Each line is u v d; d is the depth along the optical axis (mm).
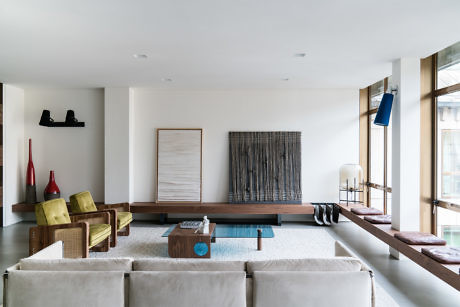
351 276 2104
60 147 6672
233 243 5066
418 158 4277
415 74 4289
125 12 2896
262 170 6570
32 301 2080
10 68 4934
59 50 4020
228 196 6590
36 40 3641
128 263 2213
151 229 5984
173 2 2699
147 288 2074
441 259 3100
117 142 6387
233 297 2074
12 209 6281
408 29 3309
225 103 6648
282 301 2076
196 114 6656
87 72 5191
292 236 5477
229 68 4922
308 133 6609
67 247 4000
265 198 6527
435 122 4328
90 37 3549
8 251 4668
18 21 3098
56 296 2078
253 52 4109
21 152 6586
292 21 3107
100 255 4488
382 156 5926
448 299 3145
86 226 4023
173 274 2098
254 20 3082
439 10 2848
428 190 4379
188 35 3496
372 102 6355
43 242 3994
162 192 6594
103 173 6645
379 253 4578
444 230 4168
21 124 6578
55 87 6410
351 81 5793
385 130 5773
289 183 6543
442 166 4223
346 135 6574
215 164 6648
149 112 6656
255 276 2105
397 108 4367
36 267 2193
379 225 4648
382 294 3246
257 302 2084
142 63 4641
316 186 6598
